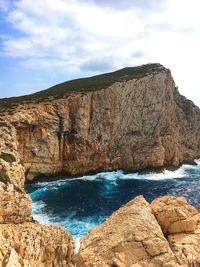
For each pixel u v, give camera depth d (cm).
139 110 9531
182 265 1306
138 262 1316
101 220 5331
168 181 8244
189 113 11081
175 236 1486
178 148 10206
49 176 8212
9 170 3609
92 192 7138
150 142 9412
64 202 6350
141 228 1408
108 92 9169
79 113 8706
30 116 7944
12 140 4778
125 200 6531
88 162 8762
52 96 9019
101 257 1357
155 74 9975
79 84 10412
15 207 3011
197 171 9481
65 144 8525
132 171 9119
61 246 2877
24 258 2331
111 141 9156
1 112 7831
